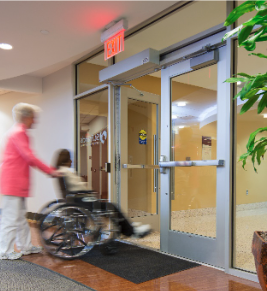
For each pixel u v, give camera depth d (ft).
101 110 13.51
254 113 8.34
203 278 7.73
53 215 9.34
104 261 9.15
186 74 10.09
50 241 9.50
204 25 9.33
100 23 10.16
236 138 8.55
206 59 9.11
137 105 13.53
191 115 9.82
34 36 10.87
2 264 8.75
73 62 15.44
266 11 3.81
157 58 10.59
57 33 10.73
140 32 11.48
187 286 7.18
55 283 7.27
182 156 10.09
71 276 7.84
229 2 8.61
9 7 8.76
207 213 9.05
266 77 4.13
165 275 7.93
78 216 9.42
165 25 10.55
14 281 7.36
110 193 12.60
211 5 9.15
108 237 9.90
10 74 15.29
